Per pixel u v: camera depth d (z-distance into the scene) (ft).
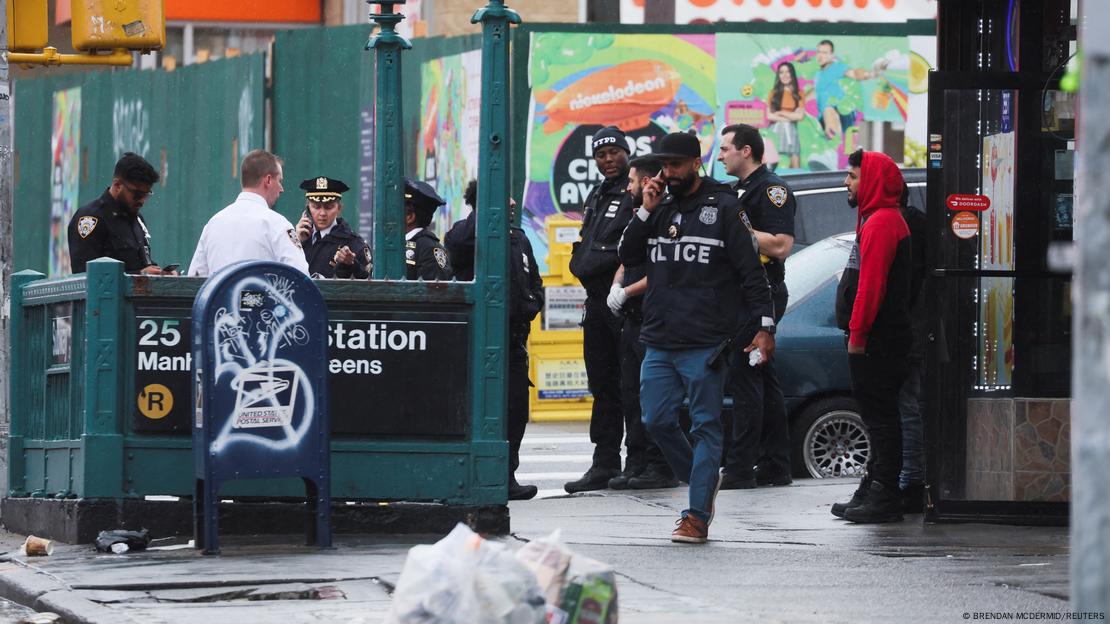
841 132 237.66
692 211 97.55
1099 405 30.30
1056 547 95.20
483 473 98.99
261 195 107.45
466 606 53.21
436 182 234.79
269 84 262.26
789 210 122.21
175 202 295.89
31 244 361.71
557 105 229.04
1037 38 106.01
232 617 72.79
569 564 57.06
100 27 117.70
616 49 229.86
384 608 75.05
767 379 131.23
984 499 106.11
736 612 72.18
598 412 132.77
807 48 236.43
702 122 233.96
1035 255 105.19
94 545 96.07
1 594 86.43
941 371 105.50
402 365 98.68
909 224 110.22
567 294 204.85
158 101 302.25
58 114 348.59
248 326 90.99
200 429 91.50
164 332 97.91
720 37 234.17
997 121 104.83
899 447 107.76
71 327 101.04
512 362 126.52
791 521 109.09
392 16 121.80
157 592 80.18
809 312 143.64
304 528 99.35
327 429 92.84
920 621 70.23
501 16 98.37
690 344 97.35
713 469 97.96
